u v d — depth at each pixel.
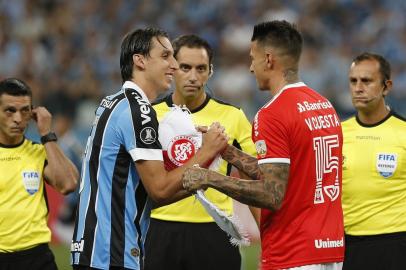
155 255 26.22
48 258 25.50
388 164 25.25
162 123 22.00
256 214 24.94
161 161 20.42
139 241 20.66
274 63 20.48
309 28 77.62
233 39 77.69
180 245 26.05
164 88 21.20
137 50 21.02
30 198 25.30
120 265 20.23
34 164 25.55
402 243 25.16
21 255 25.05
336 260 20.56
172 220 26.14
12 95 25.06
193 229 26.06
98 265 20.25
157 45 21.03
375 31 77.62
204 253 26.08
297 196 20.14
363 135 25.78
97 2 85.19
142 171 20.28
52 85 71.69
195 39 26.45
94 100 66.62
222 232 26.22
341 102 64.19
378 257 25.22
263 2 81.56
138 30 21.23
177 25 81.75
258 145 19.92
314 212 20.28
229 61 75.50
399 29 77.44
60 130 51.44
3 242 24.86
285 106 20.02
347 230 25.59
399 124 25.75
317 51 75.31
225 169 26.17
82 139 63.25
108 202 20.41
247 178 22.52
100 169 20.58
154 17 83.19
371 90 25.48
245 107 66.75
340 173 21.08
